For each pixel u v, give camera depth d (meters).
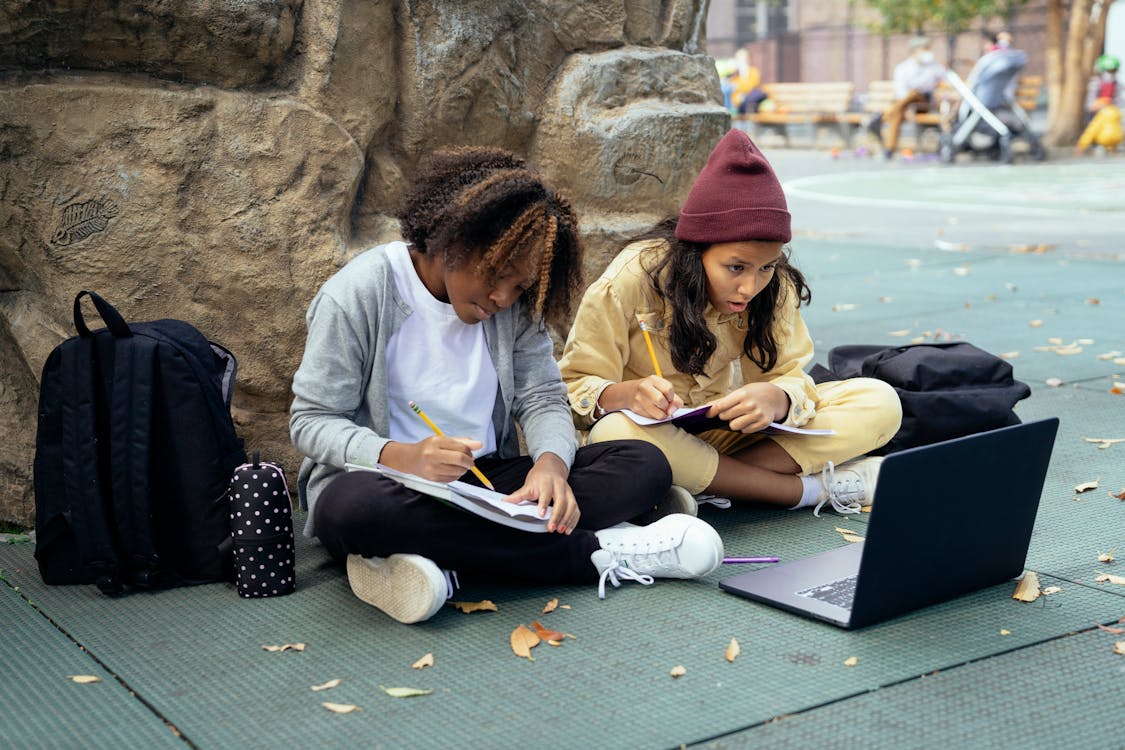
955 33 19.66
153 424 2.89
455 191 2.74
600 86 4.02
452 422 2.96
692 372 3.29
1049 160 16.64
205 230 3.37
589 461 3.01
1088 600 2.78
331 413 2.85
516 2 3.85
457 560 2.75
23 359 3.42
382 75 3.60
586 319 3.33
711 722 2.24
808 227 10.17
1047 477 3.71
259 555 2.84
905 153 17.48
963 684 2.38
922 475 2.56
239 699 2.37
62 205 3.27
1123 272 7.59
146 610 2.82
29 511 3.42
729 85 20.48
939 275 7.68
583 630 2.65
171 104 3.31
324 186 3.47
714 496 3.40
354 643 2.61
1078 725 2.21
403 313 2.92
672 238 3.32
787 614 2.71
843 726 2.22
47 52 3.25
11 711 2.34
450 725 2.25
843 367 3.88
